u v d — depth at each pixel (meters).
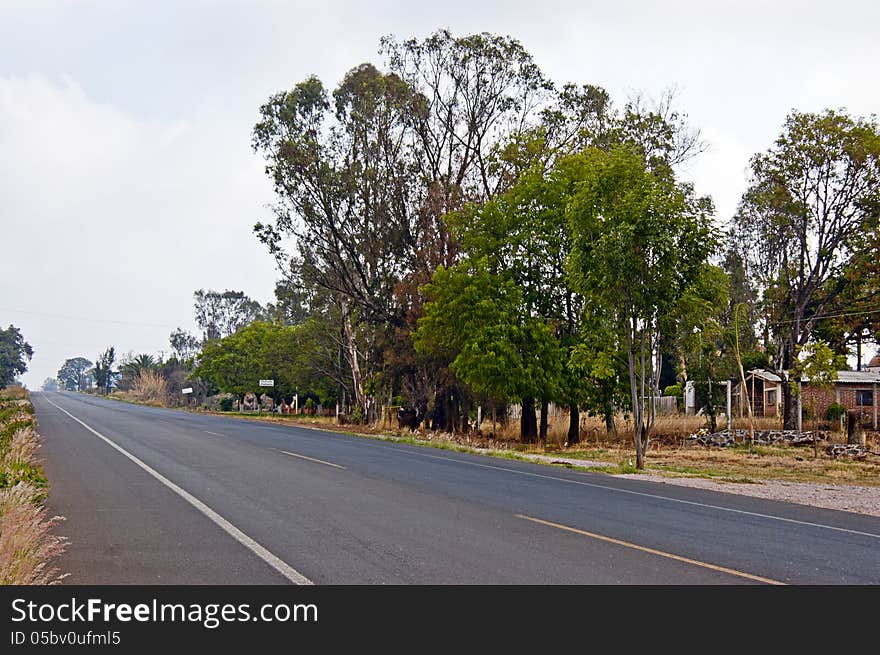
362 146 42.94
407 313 41.16
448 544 8.85
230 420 45.72
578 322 34.81
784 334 40.72
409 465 19.09
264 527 9.76
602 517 11.23
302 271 44.62
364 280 43.34
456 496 13.16
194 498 12.16
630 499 13.72
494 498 13.09
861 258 37.41
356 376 49.44
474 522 10.41
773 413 46.41
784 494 15.93
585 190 22.70
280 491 13.12
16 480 12.34
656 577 7.53
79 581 7.22
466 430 41.38
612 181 22.39
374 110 42.53
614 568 7.84
